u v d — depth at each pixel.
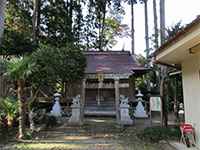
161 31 15.39
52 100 18.12
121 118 15.10
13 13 23.58
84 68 16.98
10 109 11.98
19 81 11.10
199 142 8.79
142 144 10.15
